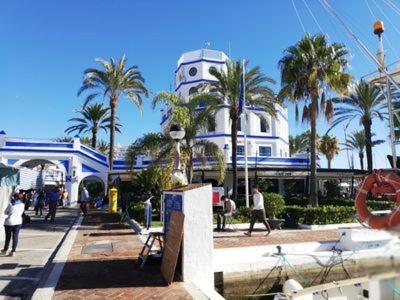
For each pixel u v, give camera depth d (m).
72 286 6.62
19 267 8.49
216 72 24.89
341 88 21.80
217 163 23.20
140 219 17.08
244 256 9.77
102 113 42.50
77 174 33.44
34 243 12.09
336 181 36.94
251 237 13.24
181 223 7.07
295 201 29.05
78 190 34.16
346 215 17.06
